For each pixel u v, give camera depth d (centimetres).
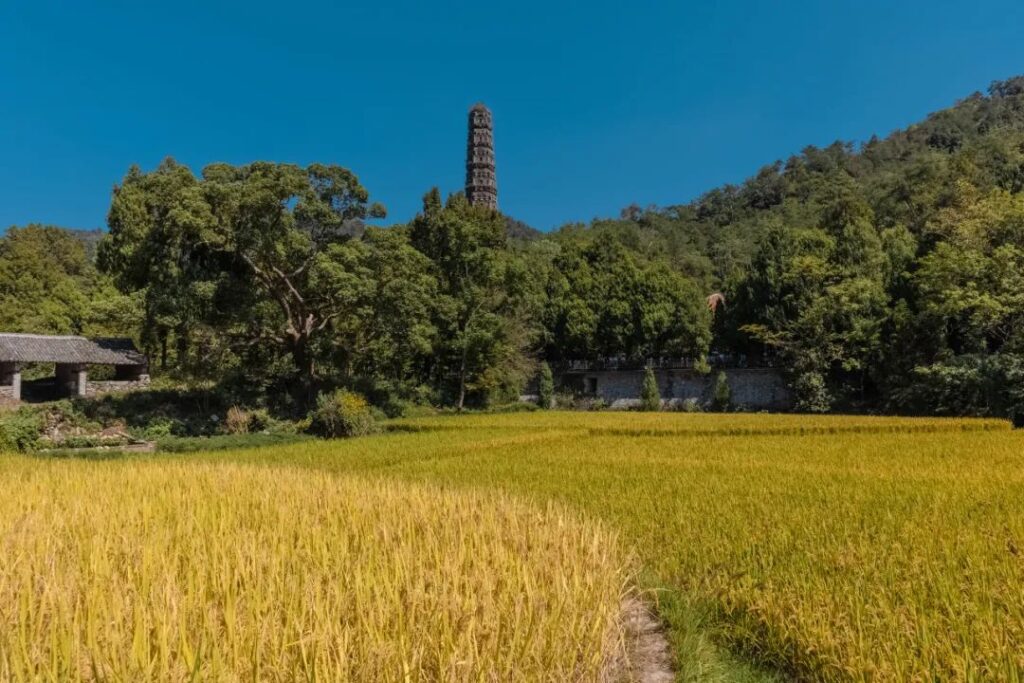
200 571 428
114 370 4456
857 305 3950
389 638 350
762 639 570
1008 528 838
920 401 3500
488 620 390
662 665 552
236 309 3008
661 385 5031
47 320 4766
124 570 466
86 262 6631
